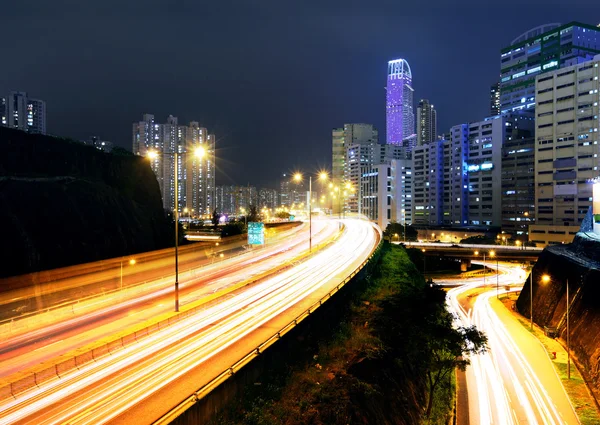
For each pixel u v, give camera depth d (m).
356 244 79.38
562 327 58.19
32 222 54.88
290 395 24.48
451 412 38.28
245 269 55.94
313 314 31.78
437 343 37.38
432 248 110.88
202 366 23.11
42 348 26.62
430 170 195.25
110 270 50.94
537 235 135.50
